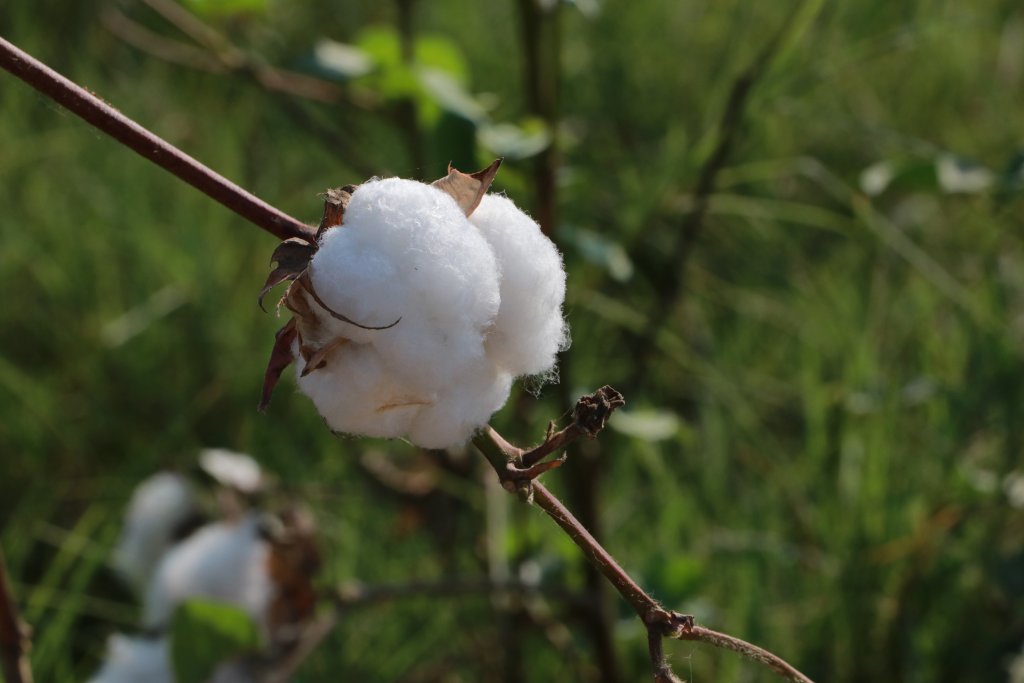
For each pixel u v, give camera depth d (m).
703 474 1.56
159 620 1.24
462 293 0.72
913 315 1.73
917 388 1.46
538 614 1.30
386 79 1.25
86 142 2.07
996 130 2.23
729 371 1.73
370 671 1.36
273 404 1.70
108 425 1.70
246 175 2.09
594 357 1.71
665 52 2.31
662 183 1.49
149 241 1.90
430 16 2.41
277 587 1.20
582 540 0.76
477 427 0.73
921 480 1.41
